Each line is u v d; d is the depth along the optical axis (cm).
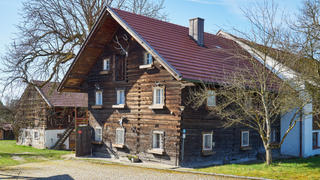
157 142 1645
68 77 2053
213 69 1608
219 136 1677
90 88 2089
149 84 1681
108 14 1755
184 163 1520
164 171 1390
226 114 1412
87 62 2020
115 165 1617
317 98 1328
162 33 1795
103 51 1991
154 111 1645
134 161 1688
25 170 1499
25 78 2266
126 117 1808
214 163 1642
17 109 2900
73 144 3425
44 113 3244
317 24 1304
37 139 3350
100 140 1998
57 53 2486
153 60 1656
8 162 1812
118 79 1914
